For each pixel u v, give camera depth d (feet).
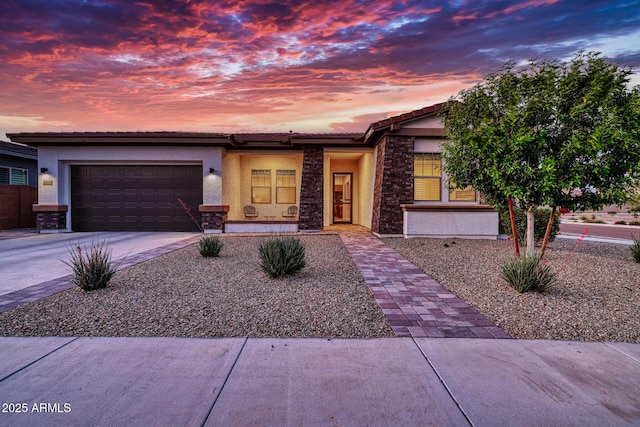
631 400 7.68
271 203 53.83
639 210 32.78
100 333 11.71
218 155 45.14
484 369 9.13
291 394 7.92
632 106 17.31
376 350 10.35
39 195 45.06
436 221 38.50
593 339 11.32
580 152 17.53
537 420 6.98
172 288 17.65
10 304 14.84
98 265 17.71
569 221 85.10
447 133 25.16
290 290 17.33
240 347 10.56
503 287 17.94
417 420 6.99
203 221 44.83
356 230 46.62
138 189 46.78
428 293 16.83
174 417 7.04
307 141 44.27
